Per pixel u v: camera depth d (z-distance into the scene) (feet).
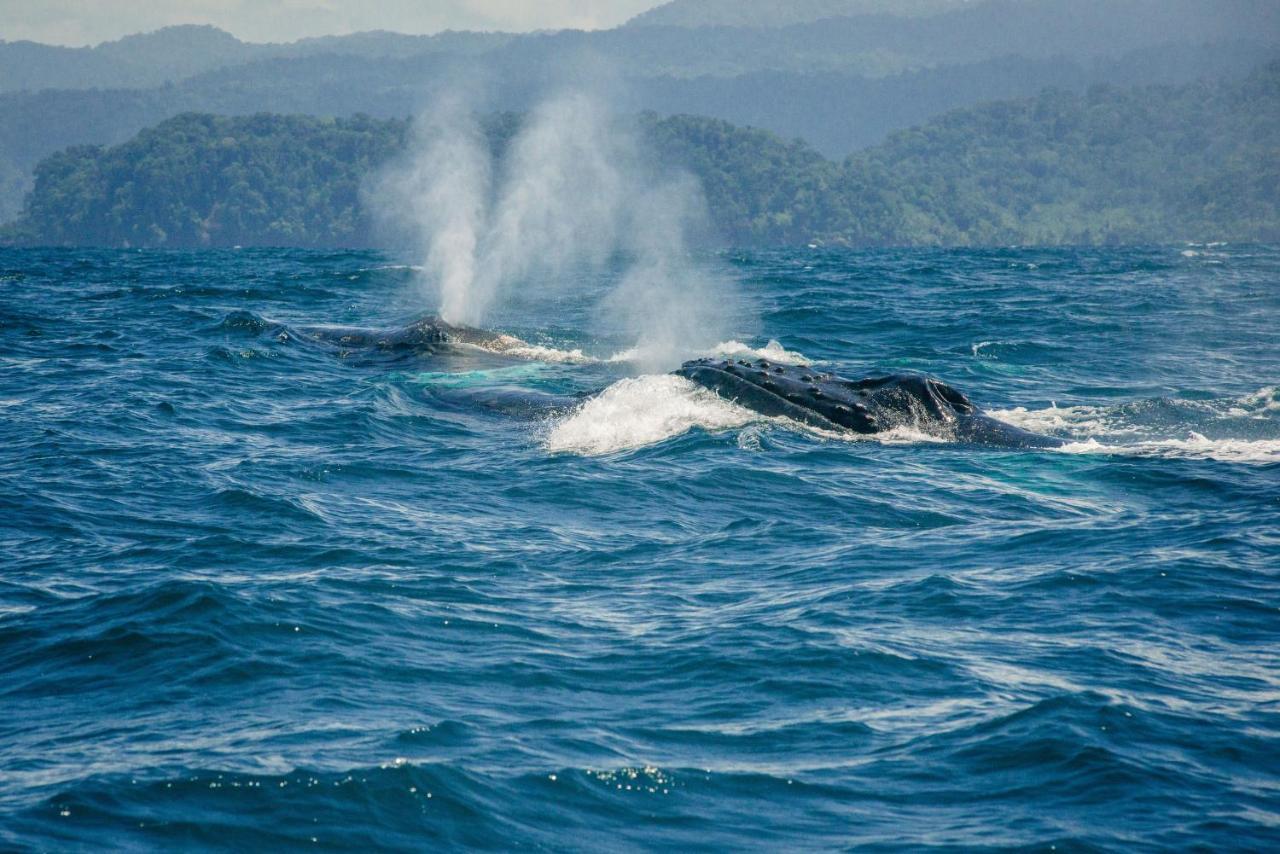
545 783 105.70
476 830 98.84
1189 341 435.94
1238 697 121.19
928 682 126.52
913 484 215.92
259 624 140.77
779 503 205.05
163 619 141.59
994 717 117.70
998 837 97.40
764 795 104.88
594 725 117.50
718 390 268.62
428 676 128.77
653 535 188.24
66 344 403.75
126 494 207.21
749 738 115.14
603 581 163.53
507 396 297.53
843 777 107.76
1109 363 383.24
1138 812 100.12
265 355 371.97
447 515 198.70
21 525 188.24
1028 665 130.21
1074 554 169.89
